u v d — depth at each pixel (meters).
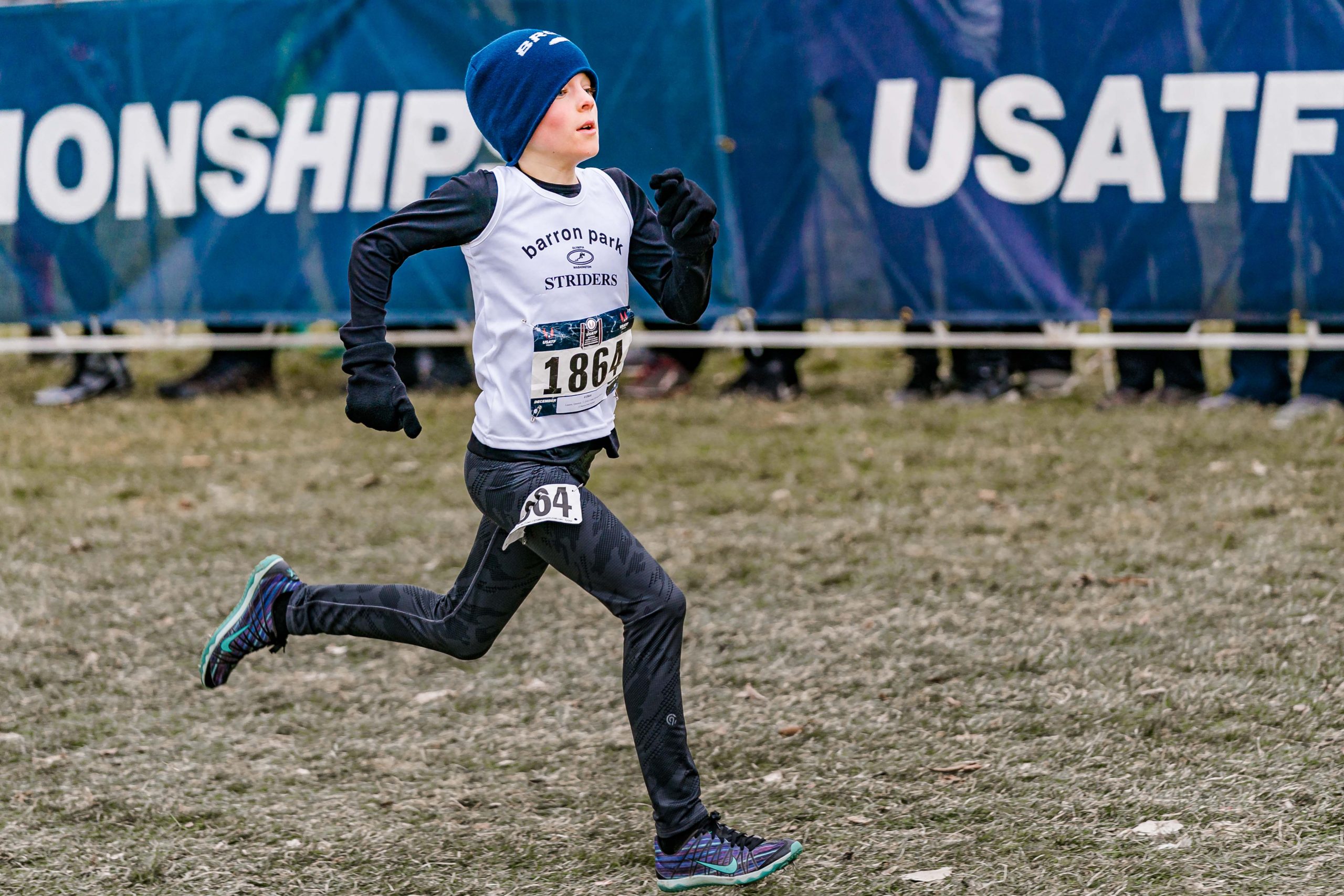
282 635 11.41
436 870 11.13
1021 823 11.21
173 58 28.02
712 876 9.98
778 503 21.09
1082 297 25.14
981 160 25.19
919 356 27.28
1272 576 16.70
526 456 10.11
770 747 13.09
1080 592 16.73
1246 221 24.03
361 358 9.51
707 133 26.28
